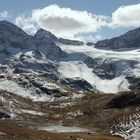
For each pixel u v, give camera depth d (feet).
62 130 462.60
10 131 258.37
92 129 485.97
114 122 488.85
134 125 465.06
